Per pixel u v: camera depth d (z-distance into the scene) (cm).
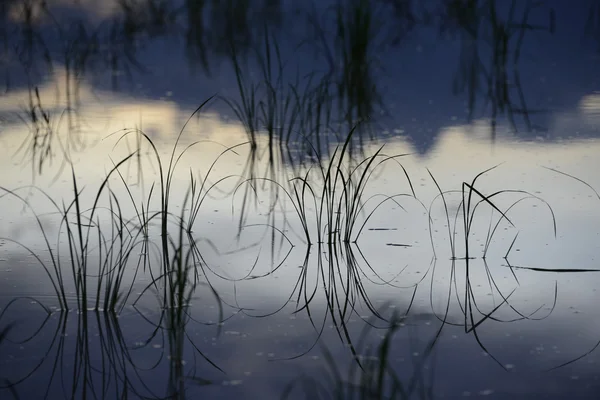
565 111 734
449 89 828
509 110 746
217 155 631
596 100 766
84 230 472
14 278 406
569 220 477
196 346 340
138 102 789
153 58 976
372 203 520
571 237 451
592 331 345
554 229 461
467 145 643
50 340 346
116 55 988
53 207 512
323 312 372
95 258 432
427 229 474
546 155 607
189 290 396
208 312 373
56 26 1088
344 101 792
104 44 1034
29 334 351
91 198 529
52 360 330
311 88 820
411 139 666
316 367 319
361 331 352
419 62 934
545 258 425
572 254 428
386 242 457
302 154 634
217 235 470
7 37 1042
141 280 408
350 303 381
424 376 310
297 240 464
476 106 764
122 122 722
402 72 896
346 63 799
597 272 406
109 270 391
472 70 895
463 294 387
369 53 952
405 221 488
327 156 627
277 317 367
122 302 383
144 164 607
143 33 1089
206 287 401
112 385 310
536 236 454
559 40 991
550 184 541
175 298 385
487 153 618
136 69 925
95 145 656
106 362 328
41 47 1005
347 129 706
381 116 741
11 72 906
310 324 360
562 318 358
